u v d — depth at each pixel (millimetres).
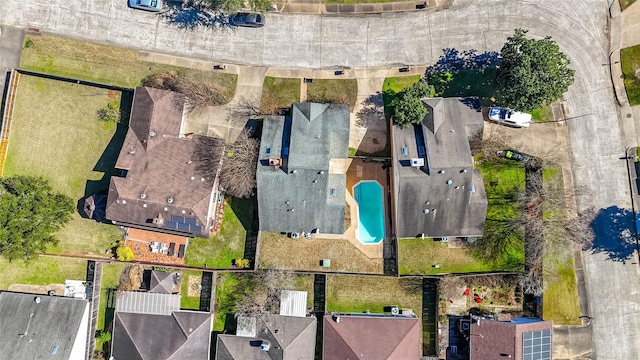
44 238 48656
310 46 52250
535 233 49688
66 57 52250
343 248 50969
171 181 48438
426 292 50812
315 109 48844
